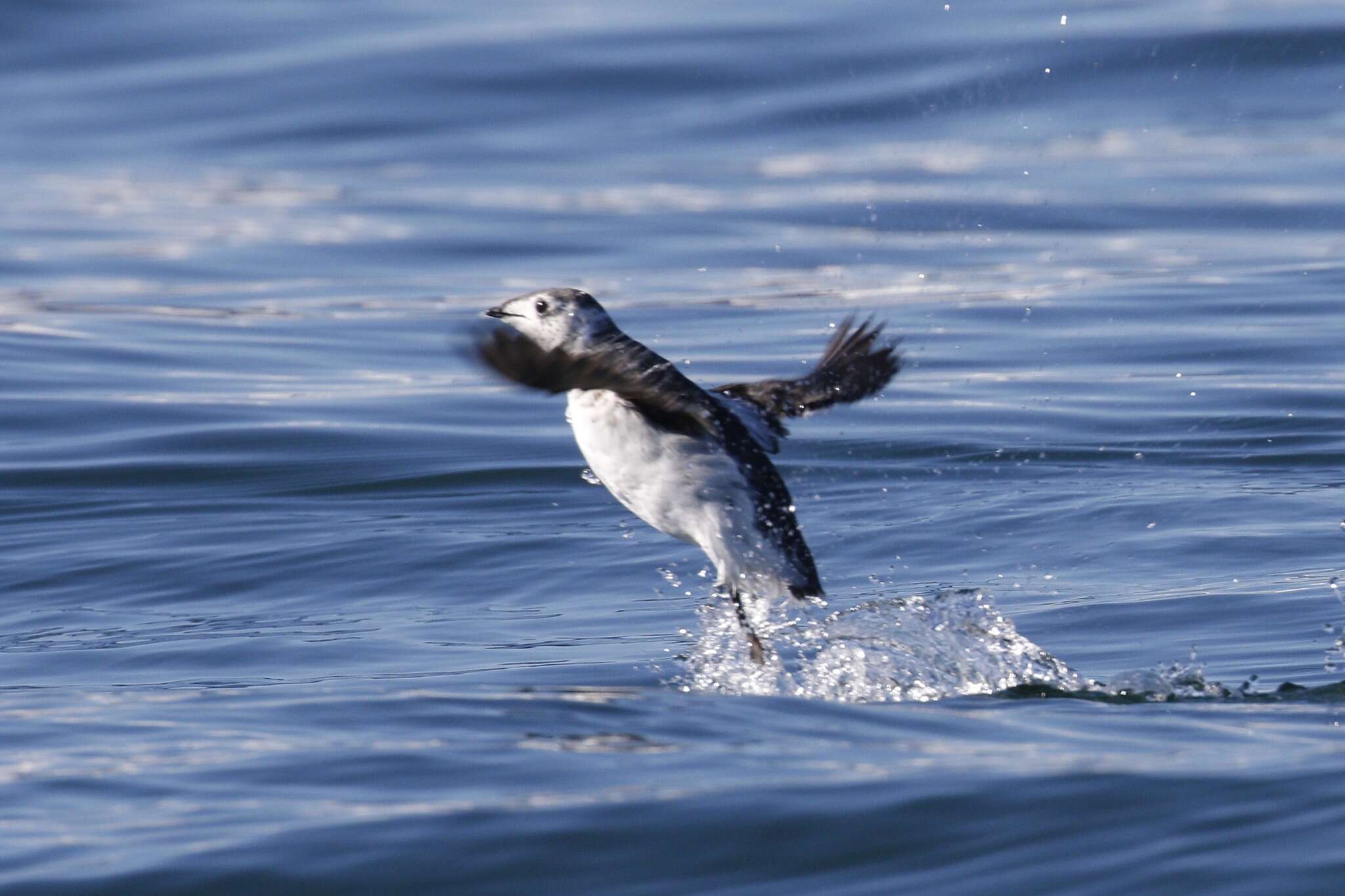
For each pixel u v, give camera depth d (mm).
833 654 8984
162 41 40562
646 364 7918
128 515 13305
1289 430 15094
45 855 5918
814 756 6914
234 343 19766
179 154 34000
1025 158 29234
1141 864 5527
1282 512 12578
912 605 9742
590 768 6766
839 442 15125
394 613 10812
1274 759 6605
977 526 12641
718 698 8164
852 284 22375
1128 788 6211
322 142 34000
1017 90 32312
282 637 10180
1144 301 20438
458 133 33844
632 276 23625
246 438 15469
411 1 43250
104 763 7059
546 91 35312
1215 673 8875
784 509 8391
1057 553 11859
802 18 37656
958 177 28359
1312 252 22891
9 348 19000
